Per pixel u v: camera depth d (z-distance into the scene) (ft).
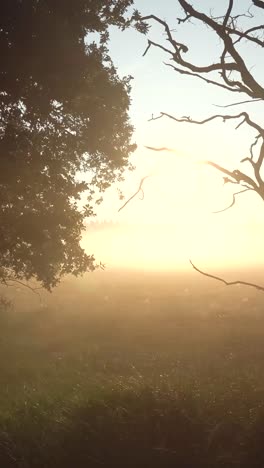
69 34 47.78
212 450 23.68
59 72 47.57
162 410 26.53
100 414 27.02
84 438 25.00
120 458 23.85
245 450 22.99
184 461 23.39
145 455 23.75
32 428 27.45
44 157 54.19
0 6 44.29
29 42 45.78
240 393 29.09
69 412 28.17
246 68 26.84
